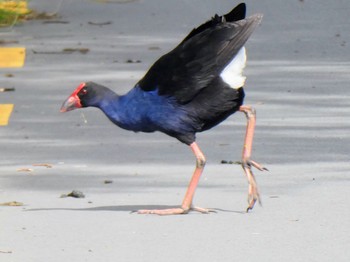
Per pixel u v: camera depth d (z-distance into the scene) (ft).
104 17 87.97
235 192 42.32
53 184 44.21
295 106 58.44
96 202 41.19
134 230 36.88
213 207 40.06
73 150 50.21
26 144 51.65
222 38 38.83
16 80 66.85
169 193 42.39
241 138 51.78
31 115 57.93
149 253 34.19
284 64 69.77
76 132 53.98
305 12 87.97
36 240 35.83
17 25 84.84
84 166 47.19
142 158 48.39
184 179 44.57
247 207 39.86
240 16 40.01
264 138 51.47
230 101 38.88
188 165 46.98
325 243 35.06
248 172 39.11
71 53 74.54
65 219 38.47
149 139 52.13
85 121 56.29
